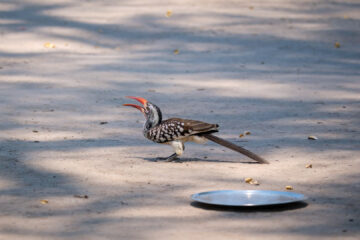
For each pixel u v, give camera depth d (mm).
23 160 11117
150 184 9688
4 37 27922
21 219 7973
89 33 29094
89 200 8812
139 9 33438
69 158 11328
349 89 19109
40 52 25641
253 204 8148
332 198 8859
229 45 27281
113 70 22312
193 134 10992
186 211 8281
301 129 14023
